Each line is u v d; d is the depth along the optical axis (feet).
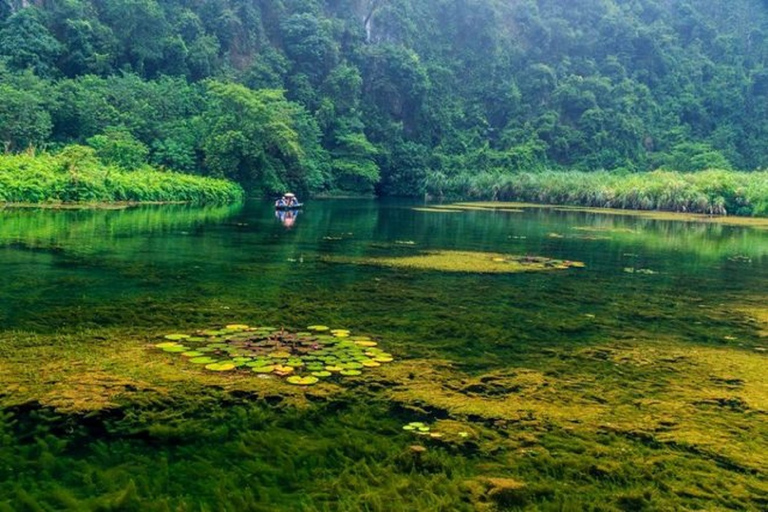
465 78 285.43
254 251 56.54
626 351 27.73
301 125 184.55
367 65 244.01
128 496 14.08
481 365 24.63
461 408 19.90
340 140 204.13
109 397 19.45
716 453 17.39
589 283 46.50
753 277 53.11
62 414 18.16
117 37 181.37
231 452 16.49
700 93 289.33
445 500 14.38
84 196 102.32
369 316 32.30
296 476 15.37
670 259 64.08
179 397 19.69
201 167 153.17
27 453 15.98
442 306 35.86
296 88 211.82
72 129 139.13
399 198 206.08
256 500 14.26
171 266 45.62
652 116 274.77
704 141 262.88
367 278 44.37
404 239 73.92
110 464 15.64
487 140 259.39
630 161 249.55
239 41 220.43
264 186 159.22
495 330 30.66
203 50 195.31
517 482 15.31
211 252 54.39
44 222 72.54
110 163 120.47
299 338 26.86
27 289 35.17
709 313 37.14
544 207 170.09
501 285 44.01
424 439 17.54
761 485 15.66
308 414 18.89
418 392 21.09
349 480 15.19
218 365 22.65
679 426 19.17
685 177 171.94
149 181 119.85
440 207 154.92
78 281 38.14
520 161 238.07
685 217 139.95
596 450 17.30
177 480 15.02
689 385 23.18
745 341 30.37
